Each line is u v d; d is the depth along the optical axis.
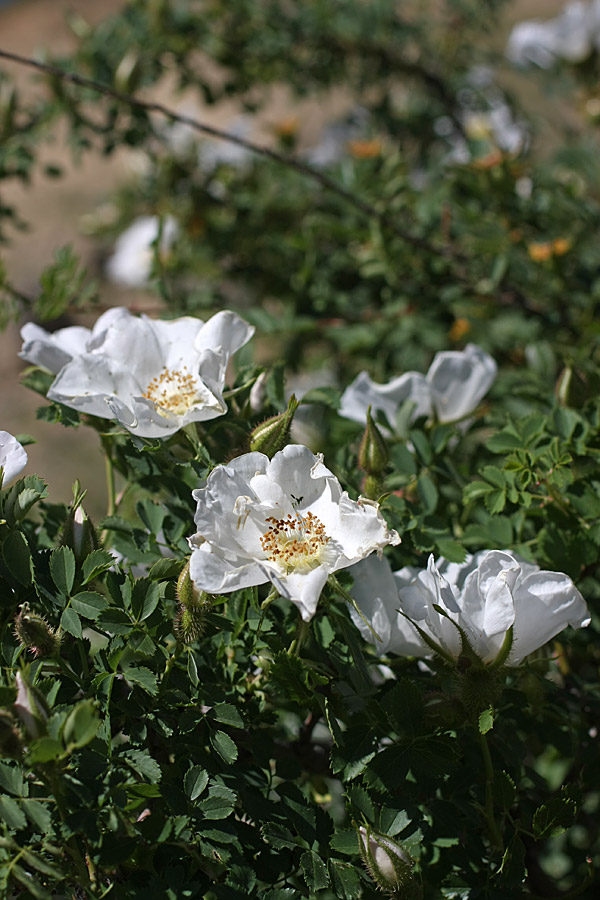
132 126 1.01
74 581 0.57
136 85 0.98
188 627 0.57
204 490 0.56
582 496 0.64
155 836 0.54
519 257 0.86
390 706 0.56
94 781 0.53
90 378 0.60
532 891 0.65
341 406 0.67
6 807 0.52
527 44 1.15
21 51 2.94
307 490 0.56
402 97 1.30
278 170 1.09
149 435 0.58
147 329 0.61
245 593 0.58
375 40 1.22
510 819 0.58
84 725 0.51
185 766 0.56
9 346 1.92
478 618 0.56
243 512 0.56
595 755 0.63
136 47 1.08
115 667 0.56
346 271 1.06
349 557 0.55
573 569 0.62
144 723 0.56
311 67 1.24
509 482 0.63
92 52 1.03
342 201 0.94
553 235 0.86
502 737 0.59
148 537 0.61
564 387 0.66
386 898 0.56
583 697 0.65
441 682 0.56
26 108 0.99
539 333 0.85
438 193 0.88
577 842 0.68
